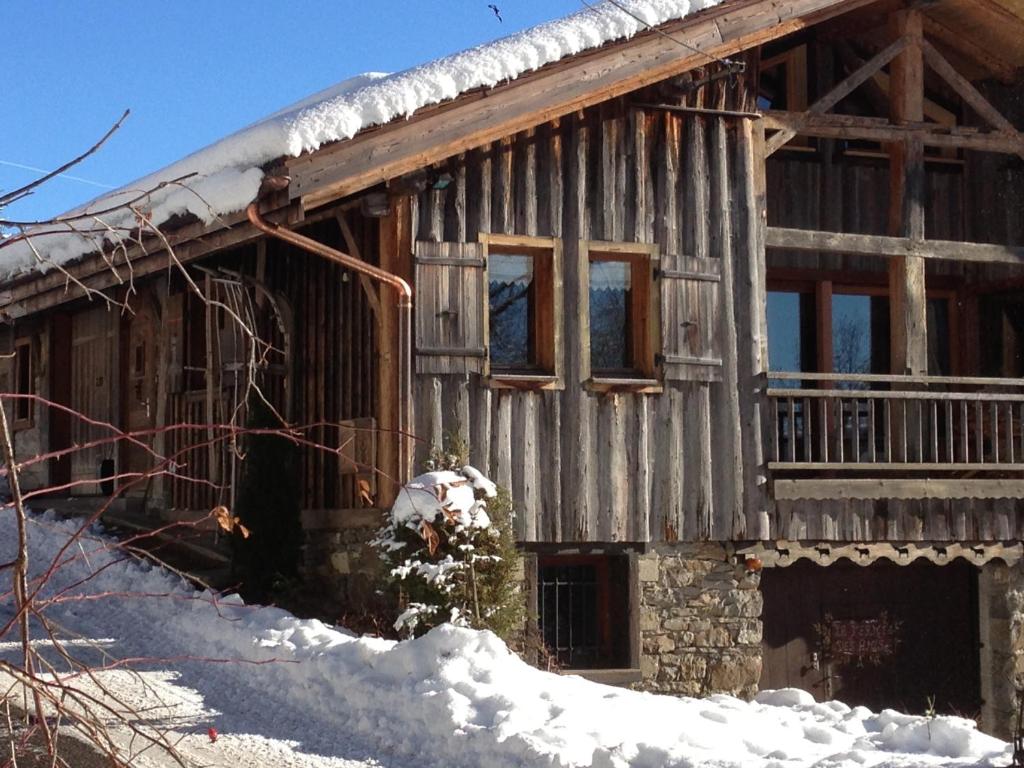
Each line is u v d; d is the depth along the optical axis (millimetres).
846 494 12594
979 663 13898
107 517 14516
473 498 10242
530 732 7629
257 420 12195
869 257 14562
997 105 14594
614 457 11984
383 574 11039
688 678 12164
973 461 14234
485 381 11586
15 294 15156
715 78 12344
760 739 8180
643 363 12336
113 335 16078
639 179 12297
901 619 13742
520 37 11555
